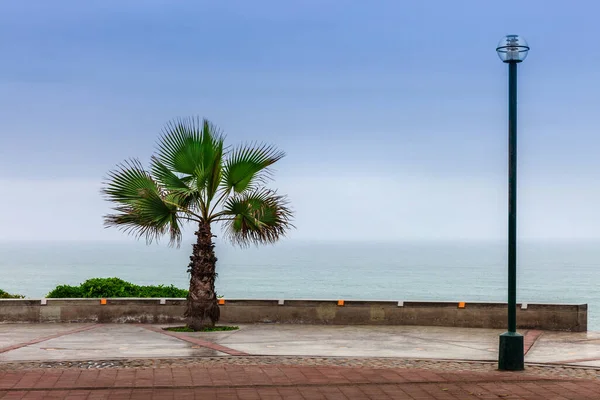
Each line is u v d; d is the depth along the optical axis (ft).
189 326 63.10
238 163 62.34
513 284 45.37
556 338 59.62
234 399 36.24
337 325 67.15
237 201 62.39
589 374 43.80
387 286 495.82
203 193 62.95
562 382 40.81
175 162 62.28
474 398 36.83
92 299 68.39
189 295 63.41
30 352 50.72
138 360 47.57
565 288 463.42
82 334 60.34
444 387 39.29
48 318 68.13
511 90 45.32
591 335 61.57
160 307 68.44
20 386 38.47
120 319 68.33
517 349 44.68
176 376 41.63
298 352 51.29
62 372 42.68
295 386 39.32
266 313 67.82
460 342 57.00
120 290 72.59
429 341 57.47
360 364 46.68
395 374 42.68
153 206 60.54
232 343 55.42
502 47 45.29
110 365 45.85
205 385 39.24
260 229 61.93
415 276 627.05
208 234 63.26
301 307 67.72
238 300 67.92
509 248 45.50
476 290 452.76
